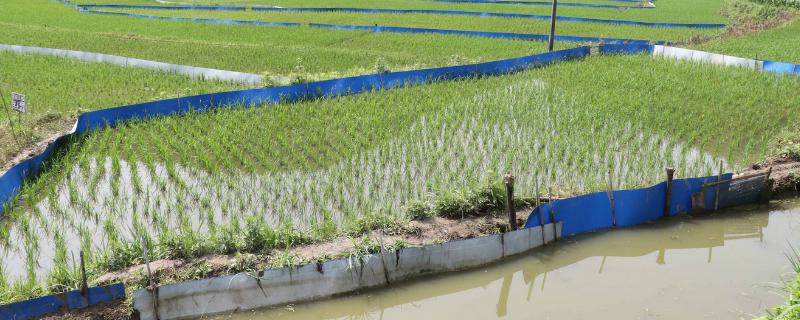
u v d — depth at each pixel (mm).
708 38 30609
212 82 20703
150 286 8414
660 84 19953
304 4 47750
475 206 10977
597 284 9617
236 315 8758
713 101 18203
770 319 7020
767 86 19844
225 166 13344
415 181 12594
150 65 22641
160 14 41844
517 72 22203
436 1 49219
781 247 10703
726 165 13664
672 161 13633
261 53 25641
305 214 11242
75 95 18906
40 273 9414
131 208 11523
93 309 8320
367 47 28359
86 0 48250
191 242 9469
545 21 37688
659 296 9180
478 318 8898
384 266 9375
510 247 10164
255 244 9555
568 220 10781
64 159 13492
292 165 13453
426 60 24438
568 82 20500
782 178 12617
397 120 16281
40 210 11445
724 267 10039
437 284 9656
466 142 14836
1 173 12656
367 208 11336
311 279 9039
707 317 8539
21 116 16391
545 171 13055
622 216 11266
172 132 15508
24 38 29062
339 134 15195
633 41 30016
